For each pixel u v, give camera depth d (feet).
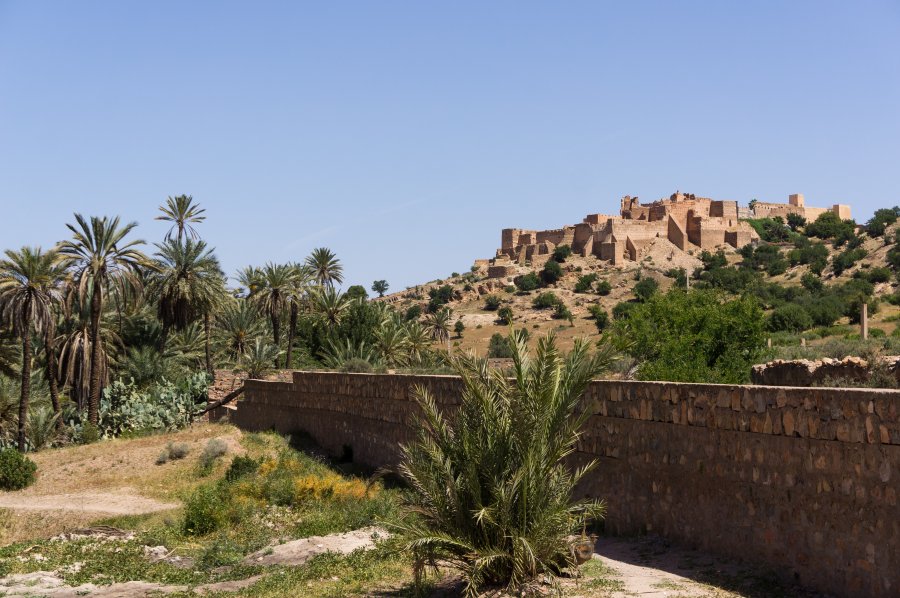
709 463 47.01
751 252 533.14
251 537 69.62
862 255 439.63
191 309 174.91
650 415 52.08
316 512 75.41
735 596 38.81
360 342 206.59
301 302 214.28
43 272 138.51
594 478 57.11
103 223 147.64
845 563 37.73
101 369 157.89
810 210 648.38
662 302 99.76
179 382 165.07
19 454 105.09
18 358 161.48
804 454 40.42
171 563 63.77
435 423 46.55
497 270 565.12
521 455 43.86
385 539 60.44
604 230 572.51
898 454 35.35
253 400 137.59
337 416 105.50
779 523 41.78
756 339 97.14
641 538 51.90
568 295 486.79
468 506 43.96
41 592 52.60
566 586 42.37
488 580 43.75
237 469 94.68
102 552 66.90
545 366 44.16
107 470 105.60
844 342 110.93
